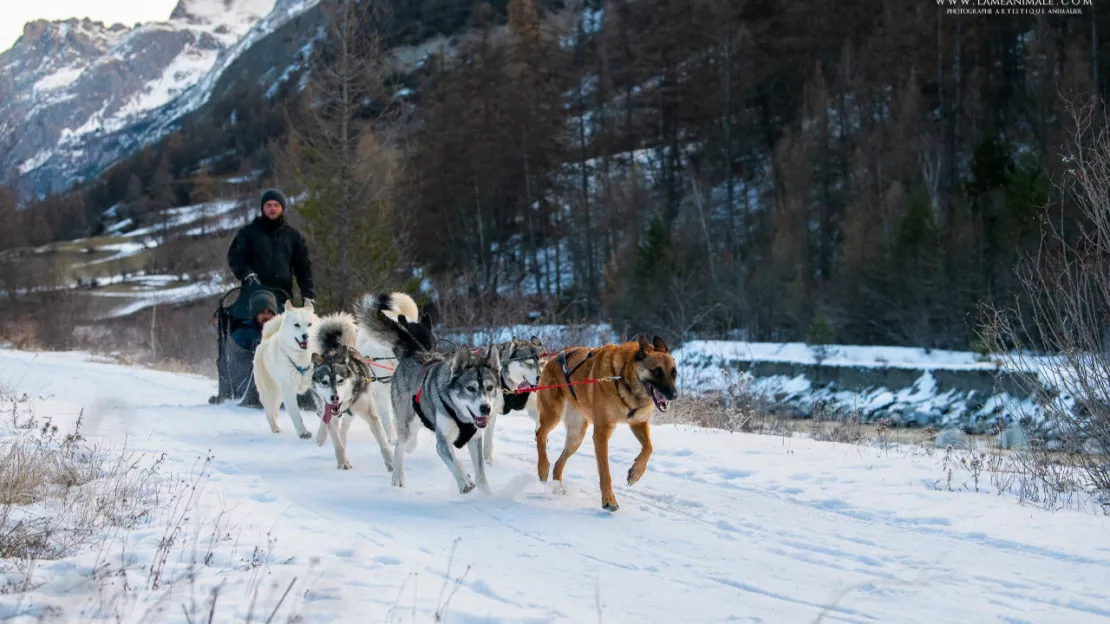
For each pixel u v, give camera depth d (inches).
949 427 705.0
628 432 431.2
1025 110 1704.0
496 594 208.2
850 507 289.3
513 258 1995.6
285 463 367.2
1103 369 327.9
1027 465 347.9
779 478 331.9
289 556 227.1
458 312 885.2
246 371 532.1
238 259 532.4
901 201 1441.9
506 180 2023.9
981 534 254.8
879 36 1974.7
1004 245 1131.9
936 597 208.7
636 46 2416.3
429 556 237.8
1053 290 403.2
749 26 2333.9
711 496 309.1
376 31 1107.3
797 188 1706.4
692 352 994.7
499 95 2046.0
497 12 3464.6
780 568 231.8
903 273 1224.8
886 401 826.8
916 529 264.4
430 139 1972.2
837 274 1414.9
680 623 193.5
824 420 675.4
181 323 1244.5
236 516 267.6
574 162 2241.6
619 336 1132.5
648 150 2269.9
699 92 2090.3
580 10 2942.9
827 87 2027.6
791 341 1288.1
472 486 311.3
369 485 329.1
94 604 186.2
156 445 388.2
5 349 1257.4
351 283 956.6
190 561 219.8
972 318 1090.7
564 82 2321.6
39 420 434.0
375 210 1017.5
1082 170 340.2
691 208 1941.4
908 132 1681.8
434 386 315.9
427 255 1791.3
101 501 270.1
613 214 1856.5
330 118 1025.5
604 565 234.4
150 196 3622.0
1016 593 209.8
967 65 1902.1
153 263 2508.6
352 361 364.5
